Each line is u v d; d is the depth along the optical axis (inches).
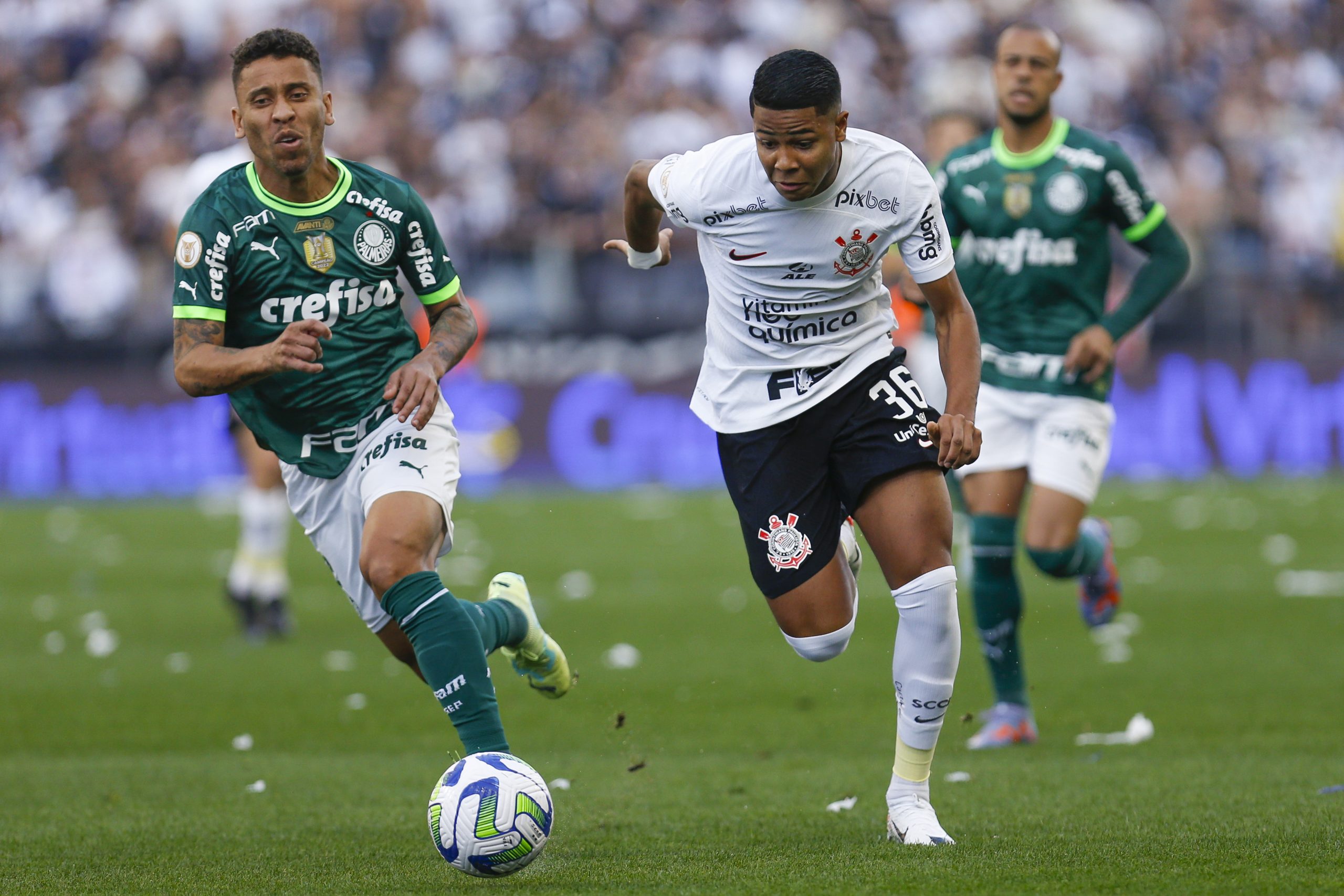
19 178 2856.8
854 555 611.2
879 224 555.5
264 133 563.5
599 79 2891.2
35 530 2015.3
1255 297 2475.4
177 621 1301.7
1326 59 3105.3
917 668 556.1
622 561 1641.2
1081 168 854.5
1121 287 2442.2
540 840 493.4
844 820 611.5
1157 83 2979.8
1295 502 2111.2
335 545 608.1
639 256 640.4
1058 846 530.0
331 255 586.2
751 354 585.6
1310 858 498.0
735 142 567.5
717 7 2970.0
